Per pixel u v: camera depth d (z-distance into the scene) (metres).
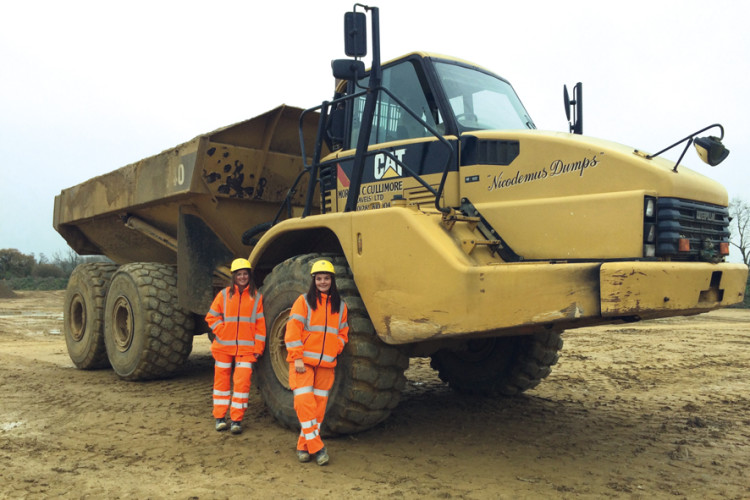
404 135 5.11
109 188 8.40
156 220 8.02
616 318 4.19
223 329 5.08
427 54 5.12
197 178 6.52
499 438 4.93
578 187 4.18
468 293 3.96
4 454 4.42
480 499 3.58
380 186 5.21
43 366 8.97
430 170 4.84
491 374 6.36
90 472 4.02
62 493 3.64
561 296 3.69
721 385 7.38
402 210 4.33
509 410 5.92
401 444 4.71
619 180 4.01
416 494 3.65
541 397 6.56
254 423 5.30
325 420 4.63
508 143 4.53
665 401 6.42
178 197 6.96
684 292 3.77
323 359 4.32
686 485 3.84
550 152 4.32
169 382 7.41
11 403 6.17
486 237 4.49
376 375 4.49
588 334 13.78
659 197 3.89
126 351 7.49
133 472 4.03
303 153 5.52
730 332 14.12
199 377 7.79
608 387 7.21
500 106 5.42
